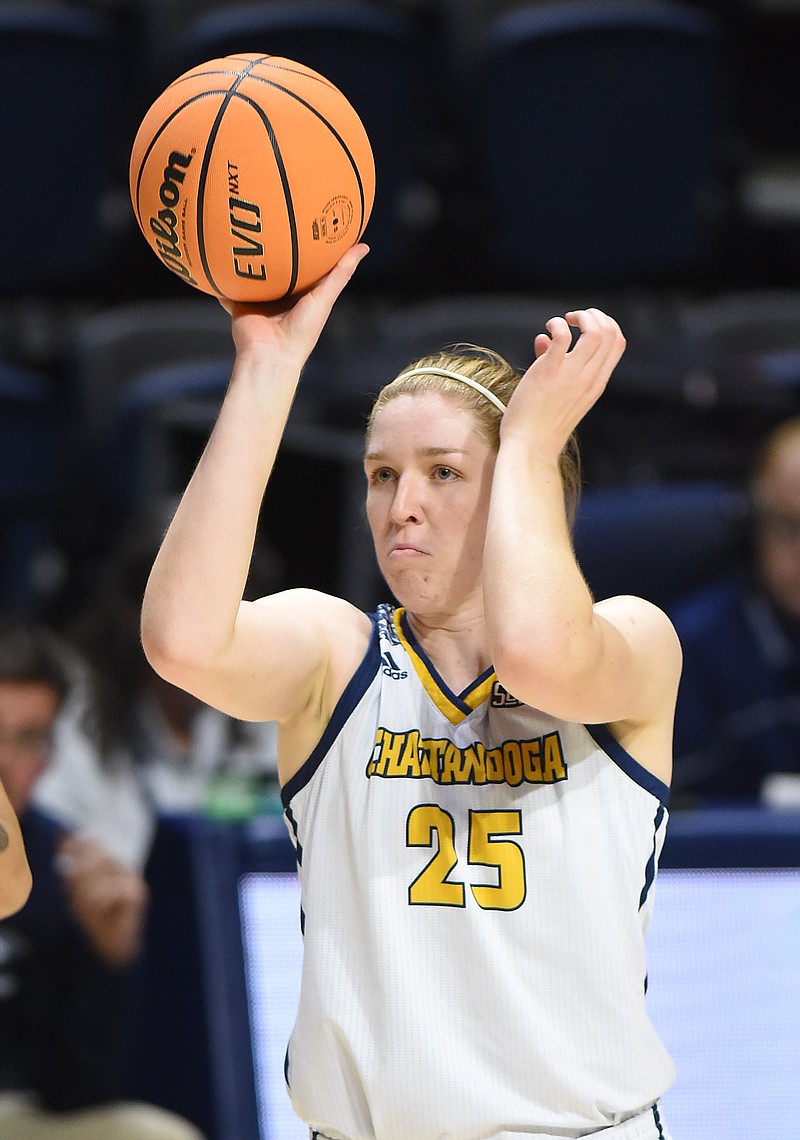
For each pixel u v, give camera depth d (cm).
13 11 2548
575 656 689
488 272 2755
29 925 1410
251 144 711
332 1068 743
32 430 2283
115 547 1891
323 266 736
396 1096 721
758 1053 1187
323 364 2241
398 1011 723
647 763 761
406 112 2600
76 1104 1383
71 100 2566
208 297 2784
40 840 1443
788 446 1636
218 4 2778
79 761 1581
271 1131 1219
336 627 781
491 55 2595
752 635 1641
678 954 1192
